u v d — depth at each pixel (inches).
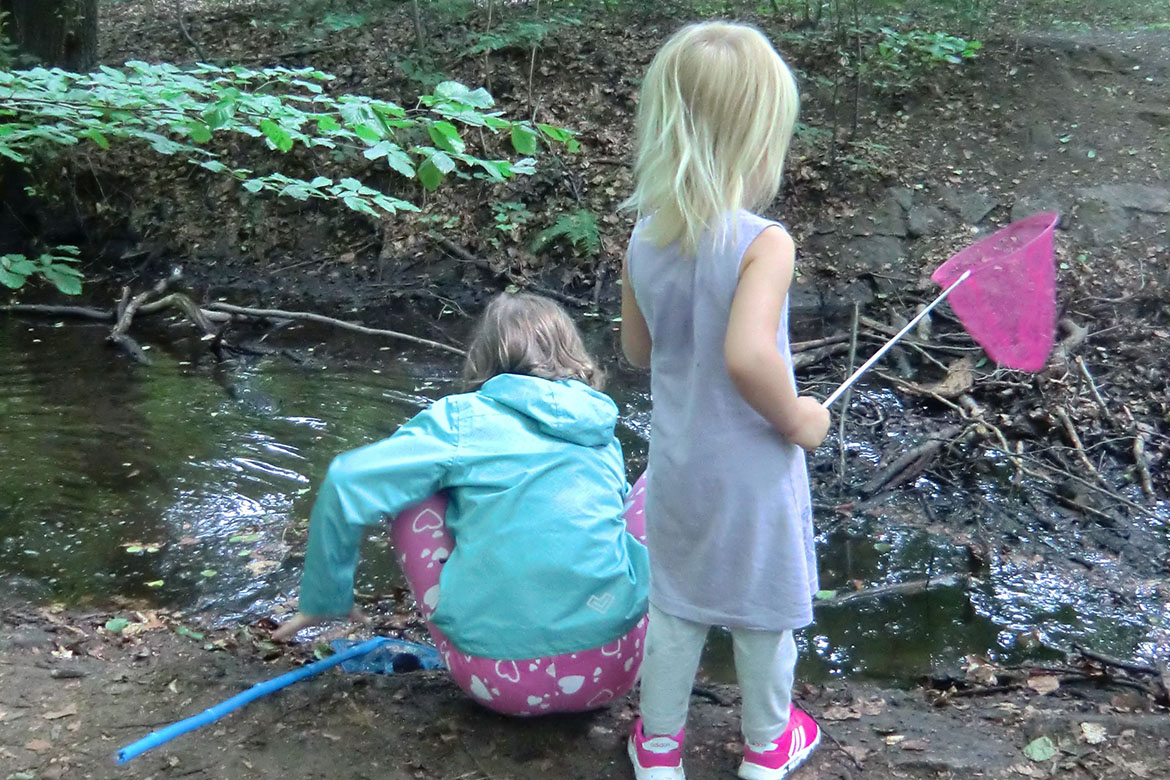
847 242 307.6
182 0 488.1
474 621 96.2
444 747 101.2
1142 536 170.1
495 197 332.8
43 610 140.6
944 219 309.0
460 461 96.0
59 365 252.7
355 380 245.0
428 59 370.3
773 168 77.6
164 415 221.5
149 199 352.2
